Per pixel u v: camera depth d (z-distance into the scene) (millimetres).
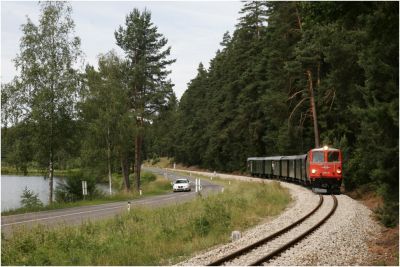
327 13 14758
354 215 21266
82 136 36531
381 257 13180
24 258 13852
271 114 50156
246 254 13789
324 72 42500
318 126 45594
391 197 15031
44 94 33500
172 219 20578
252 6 75375
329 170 33625
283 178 52000
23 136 34406
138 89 52125
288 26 45375
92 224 19328
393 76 15102
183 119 119625
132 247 15492
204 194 38812
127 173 50562
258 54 69938
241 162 80562
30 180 79750
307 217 21250
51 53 35094
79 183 38438
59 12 35594
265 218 23109
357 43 28516
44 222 22906
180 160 126750
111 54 48094
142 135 50344
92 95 44594
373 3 13719
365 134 18578
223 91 88500
